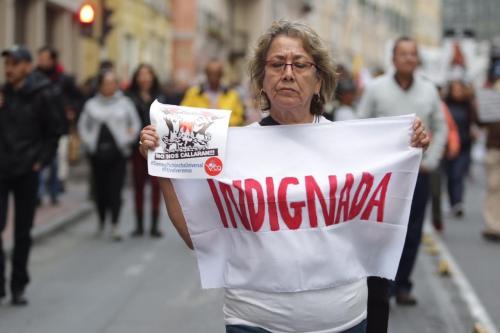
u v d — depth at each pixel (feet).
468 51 87.25
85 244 31.12
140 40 97.76
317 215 9.65
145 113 32.68
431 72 76.02
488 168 33.58
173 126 9.65
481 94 33.76
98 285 23.57
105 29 51.55
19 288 20.85
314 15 177.47
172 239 32.48
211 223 9.86
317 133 9.96
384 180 10.07
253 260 9.56
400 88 20.30
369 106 20.52
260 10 142.20
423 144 10.14
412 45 20.11
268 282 9.50
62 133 20.67
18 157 20.10
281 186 9.67
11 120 20.25
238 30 142.10
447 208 44.57
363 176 9.92
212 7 127.44
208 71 30.50
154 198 32.96
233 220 9.73
